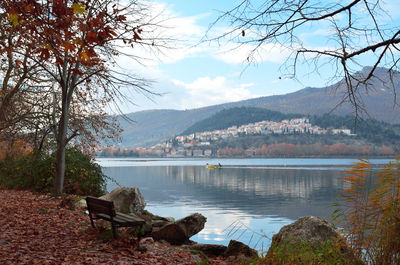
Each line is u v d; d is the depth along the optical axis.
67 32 5.85
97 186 15.42
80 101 16.31
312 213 24.42
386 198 4.41
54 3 5.61
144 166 127.25
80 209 10.89
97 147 17.02
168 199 32.94
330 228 6.41
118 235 7.29
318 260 5.04
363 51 4.70
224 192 40.28
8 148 19.61
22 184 15.52
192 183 53.75
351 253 4.68
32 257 5.71
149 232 9.32
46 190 14.70
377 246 4.34
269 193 39.50
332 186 47.62
